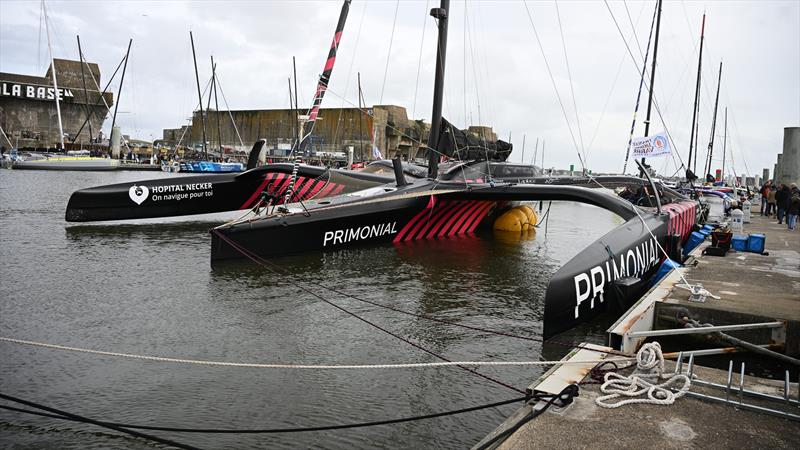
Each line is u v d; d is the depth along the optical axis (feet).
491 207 37.35
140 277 19.61
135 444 8.64
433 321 15.69
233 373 11.47
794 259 22.63
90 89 176.04
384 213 28.37
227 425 9.27
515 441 7.23
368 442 8.90
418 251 27.71
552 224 46.65
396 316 16.06
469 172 34.27
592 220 53.16
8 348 12.42
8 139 154.30
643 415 8.02
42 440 8.68
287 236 24.20
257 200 36.58
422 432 9.26
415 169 37.17
